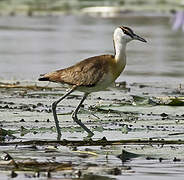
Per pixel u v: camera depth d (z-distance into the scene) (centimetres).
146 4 5041
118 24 4206
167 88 2191
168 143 1401
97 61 1573
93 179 1135
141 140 1415
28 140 1429
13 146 1372
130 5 4991
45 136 1477
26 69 2580
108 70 1570
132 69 2655
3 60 2822
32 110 1742
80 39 3509
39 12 4891
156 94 2052
